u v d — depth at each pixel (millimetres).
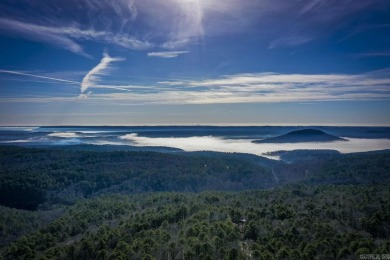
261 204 109875
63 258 75312
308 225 79438
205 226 80562
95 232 94750
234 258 63500
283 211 92750
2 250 94750
